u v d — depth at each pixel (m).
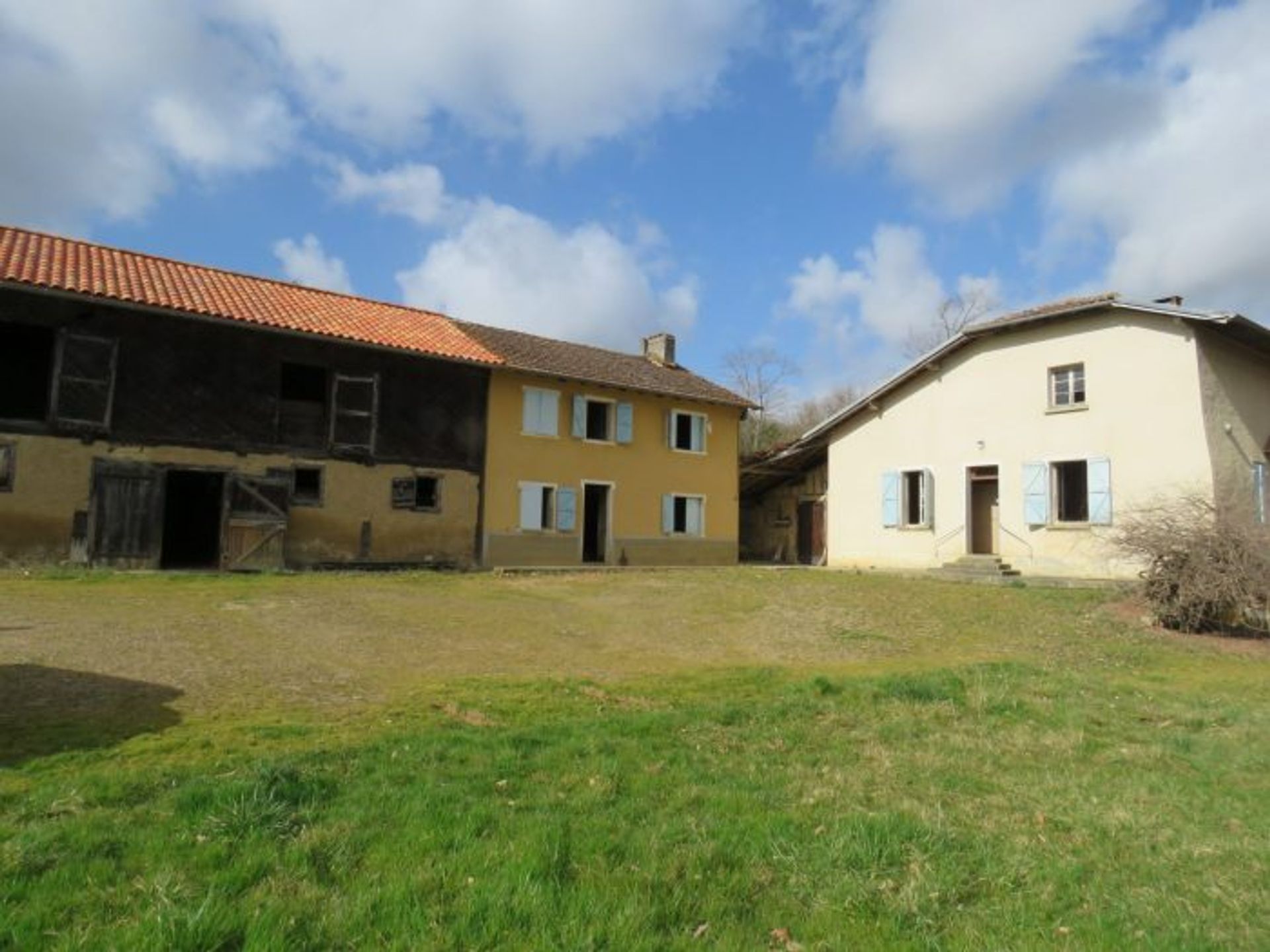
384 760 5.08
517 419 22.88
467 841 3.85
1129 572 17.33
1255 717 7.45
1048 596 15.88
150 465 17.06
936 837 4.15
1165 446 17.16
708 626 12.45
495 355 22.41
